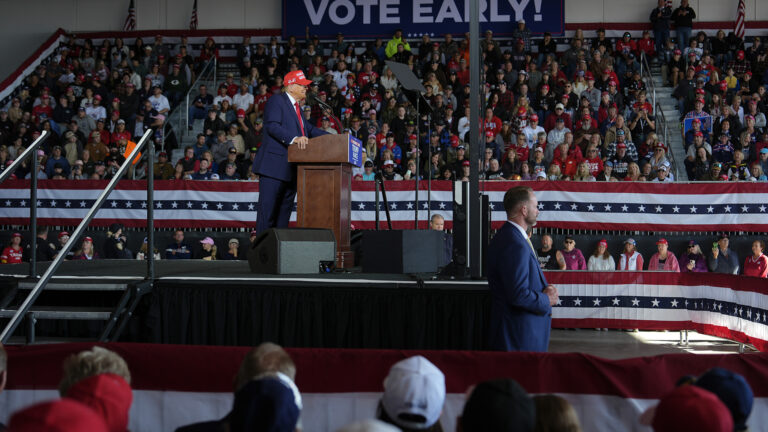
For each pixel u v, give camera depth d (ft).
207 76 61.67
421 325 15.75
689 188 39.19
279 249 17.62
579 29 62.44
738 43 59.36
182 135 54.13
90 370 7.86
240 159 48.14
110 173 46.14
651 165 44.04
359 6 63.77
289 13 64.34
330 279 16.24
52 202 40.98
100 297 17.58
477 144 17.03
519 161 44.11
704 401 6.21
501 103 51.72
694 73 54.90
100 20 66.80
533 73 55.67
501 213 39.55
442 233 19.24
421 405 7.51
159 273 18.62
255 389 7.17
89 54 62.13
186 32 65.21
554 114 49.39
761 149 46.29
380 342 15.88
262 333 16.20
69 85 57.26
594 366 12.06
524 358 12.19
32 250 18.06
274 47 61.36
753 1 62.03
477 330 15.66
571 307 31.60
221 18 65.98
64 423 5.05
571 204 39.68
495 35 62.69
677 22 59.67
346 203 20.35
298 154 19.76
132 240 41.16
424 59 59.88
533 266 13.84
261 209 20.47
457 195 17.24
